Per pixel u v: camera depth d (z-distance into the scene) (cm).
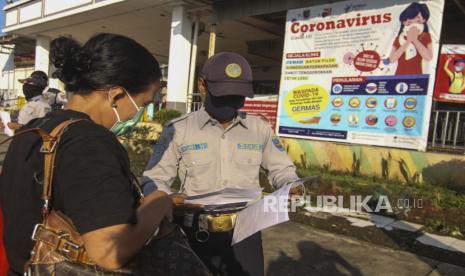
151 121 931
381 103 623
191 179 200
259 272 197
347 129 661
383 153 591
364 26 644
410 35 592
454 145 580
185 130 199
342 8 670
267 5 809
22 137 117
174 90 1032
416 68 587
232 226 186
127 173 110
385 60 620
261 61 1642
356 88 652
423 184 532
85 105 116
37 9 1446
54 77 118
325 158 657
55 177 102
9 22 1625
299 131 725
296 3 745
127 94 117
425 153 549
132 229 98
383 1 621
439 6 564
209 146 198
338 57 676
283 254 375
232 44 1479
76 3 1244
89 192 95
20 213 109
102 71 110
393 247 401
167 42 1627
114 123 121
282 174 206
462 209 447
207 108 197
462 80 561
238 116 205
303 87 723
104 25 1405
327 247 396
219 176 197
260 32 1245
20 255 111
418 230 454
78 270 102
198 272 120
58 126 106
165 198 115
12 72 2323
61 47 111
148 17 1223
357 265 352
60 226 104
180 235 124
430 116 584
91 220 93
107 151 102
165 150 200
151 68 120
